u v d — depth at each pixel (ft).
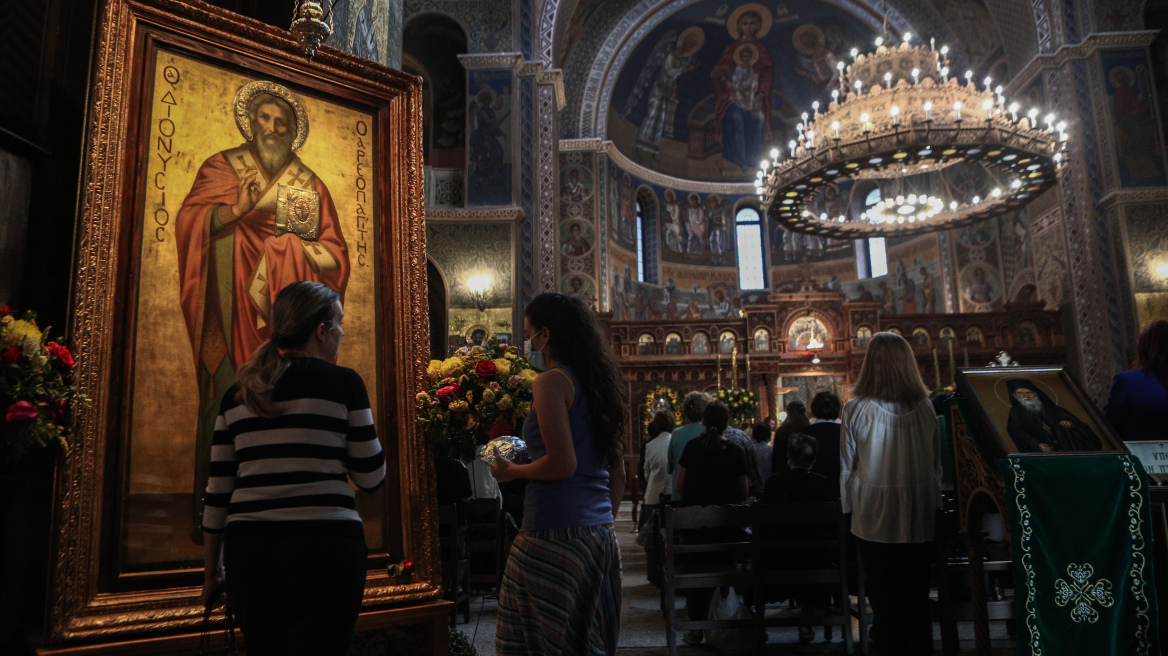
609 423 8.72
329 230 12.16
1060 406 11.83
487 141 52.54
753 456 19.45
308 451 7.40
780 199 43.57
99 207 9.82
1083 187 56.08
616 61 80.07
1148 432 12.55
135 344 9.99
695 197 94.38
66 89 11.56
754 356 67.00
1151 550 10.59
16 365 8.54
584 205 77.66
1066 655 10.35
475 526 19.74
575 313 9.02
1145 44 56.54
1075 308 57.21
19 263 10.65
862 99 39.11
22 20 11.21
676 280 91.50
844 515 14.74
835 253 92.79
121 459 9.64
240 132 11.46
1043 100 58.95
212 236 10.91
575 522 8.30
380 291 12.56
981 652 11.64
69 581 9.05
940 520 13.97
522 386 12.52
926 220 51.24
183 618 9.68
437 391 12.18
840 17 82.58
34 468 10.19
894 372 12.29
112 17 10.30
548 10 56.18
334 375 7.80
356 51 16.88
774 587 16.05
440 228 50.96
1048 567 10.48
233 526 7.26
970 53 73.51
